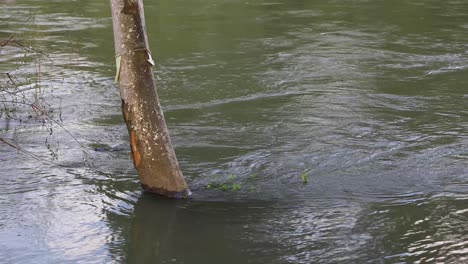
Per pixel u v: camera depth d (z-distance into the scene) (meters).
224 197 8.16
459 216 7.65
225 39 17.50
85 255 6.86
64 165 9.18
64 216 7.69
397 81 13.66
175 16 20.62
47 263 6.68
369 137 10.30
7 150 9.71
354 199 8.10
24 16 20.30
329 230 7.34
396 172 8.89
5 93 12.52
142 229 7.39
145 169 8.17
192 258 6.82
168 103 12.16
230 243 7.08
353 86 13.26
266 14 20.97
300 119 11.19
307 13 21.16
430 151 9.67
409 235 7.22
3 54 15.53
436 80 13.80
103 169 9.05
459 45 16.95
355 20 20.05
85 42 17.17
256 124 10.95
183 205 7.96
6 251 6.89
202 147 9.84
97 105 12.09
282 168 9.04
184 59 15.40
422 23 19.67
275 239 7.17
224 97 12.55
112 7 7.84
